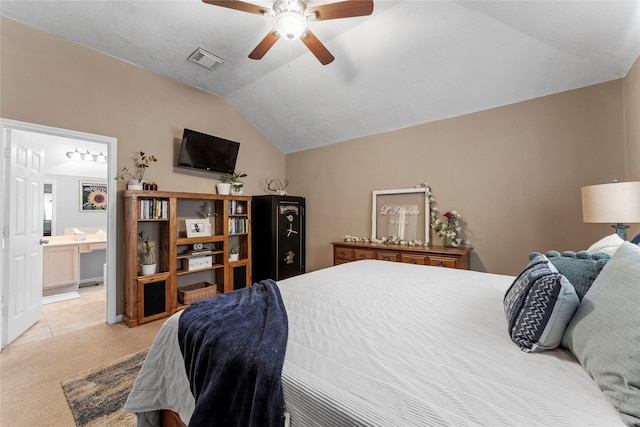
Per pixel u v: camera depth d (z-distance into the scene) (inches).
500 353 37.2
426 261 123.0
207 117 155.1
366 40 109.0
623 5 74.0
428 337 42.2
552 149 109.9
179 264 140.5
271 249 168.4
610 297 33.4
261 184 188.4
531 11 84.8
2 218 94.9
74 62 108.6
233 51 117.6
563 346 38.0
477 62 106.9
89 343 97.7
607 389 27.2
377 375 32.0
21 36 96.9
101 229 193.8
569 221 106.8
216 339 41.4
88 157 181.3
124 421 60.7
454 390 29.0
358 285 72.0
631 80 90.0
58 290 162.4
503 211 121.1
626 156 95.6
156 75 133.4
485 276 82.0
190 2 91.9
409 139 148.9
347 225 173.3
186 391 45.4
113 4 92.0
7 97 94.2
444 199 137.1
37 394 69.5
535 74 104.7
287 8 76.5
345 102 145.3
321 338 41.8
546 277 39.9
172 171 140.0
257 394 32.7
